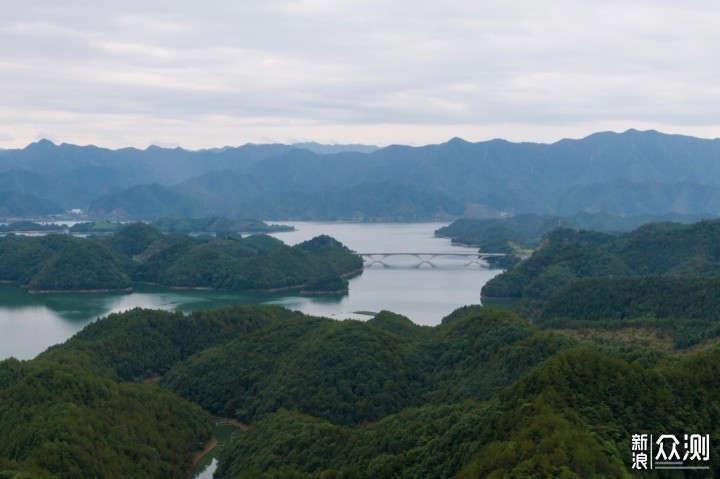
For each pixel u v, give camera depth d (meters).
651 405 129.12
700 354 151.75
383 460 136.75
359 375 198.75
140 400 189.88
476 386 184.25
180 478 167.75
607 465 107.12
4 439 153.00
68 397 171.00
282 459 156.00
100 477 145.12
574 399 126.44
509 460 110.56
